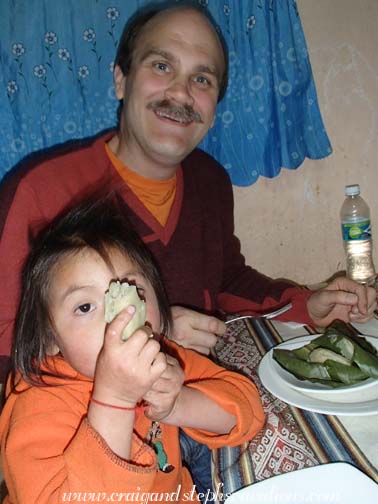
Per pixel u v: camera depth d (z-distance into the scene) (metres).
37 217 1.09
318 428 0.77
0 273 1.06
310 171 1.75
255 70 1.60
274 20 1.56
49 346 0.82
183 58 1.10
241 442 0.79
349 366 0.88
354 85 1.69
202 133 1.17
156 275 0.87
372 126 1.73
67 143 1.55
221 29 1.54
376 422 0.77
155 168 1.17
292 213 1.79
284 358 0.93
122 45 1.19
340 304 1.15
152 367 0.63
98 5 1.47
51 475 0.66
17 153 1.54
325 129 1.72
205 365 0.95
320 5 1.62
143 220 1.15
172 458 0.85
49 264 0.78
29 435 0.71
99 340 0.72
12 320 1.05
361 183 1.78
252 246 1.81
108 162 1.18
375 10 1.64
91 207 0.93
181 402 0.81
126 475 0.62
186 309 1.06
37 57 1.49
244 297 1.34
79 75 1.51
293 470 0.70
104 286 0.75
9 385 0.92
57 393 0.76
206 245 1.31
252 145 1.67
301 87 1.63
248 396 0.86
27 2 1.44
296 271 1.85
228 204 1.43
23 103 1.51
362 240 1.46
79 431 0.65
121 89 1.21
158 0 1.47
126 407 0.65
